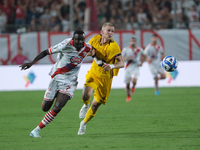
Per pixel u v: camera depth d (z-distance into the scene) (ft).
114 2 240.32
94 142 61.31
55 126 81.00
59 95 65.16
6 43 192.65
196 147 56.44
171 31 195.83
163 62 78.79
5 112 107.34
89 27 202.39
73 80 65.92
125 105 121.80
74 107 118.83
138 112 103.60
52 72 66.85
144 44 196.24
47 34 193.88
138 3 242.37
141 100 136.15
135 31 195.72
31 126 81.41
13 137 67.15
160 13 241.96
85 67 190.19
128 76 138.10
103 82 69.26
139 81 190.39
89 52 67.82
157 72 155.12
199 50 196.54
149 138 64.64
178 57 196.85
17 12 228.43
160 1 247.70
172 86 189.88
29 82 186.29
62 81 65.00
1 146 58.54
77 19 231.50
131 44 140.87
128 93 135.54
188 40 196.13
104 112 104.88
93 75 69.62
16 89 185.78
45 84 186.39
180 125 79.61
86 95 67.77
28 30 204.54
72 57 63.52
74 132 72.90
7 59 192.85
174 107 113.50
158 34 195.93
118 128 77.10
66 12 234.17
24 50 194.29
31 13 232.73
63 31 207.21
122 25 206.39
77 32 61.77
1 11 230.27
